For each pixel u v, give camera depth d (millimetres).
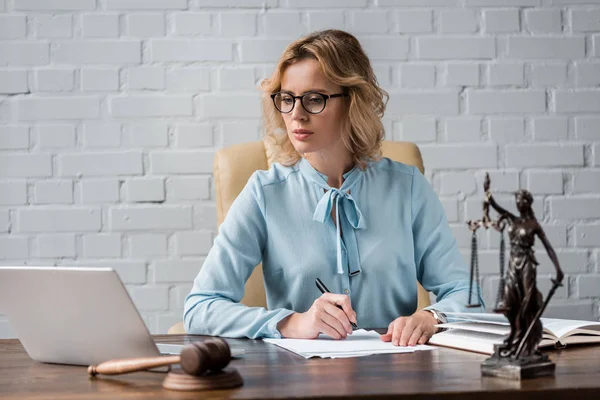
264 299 2074
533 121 2768
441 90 2748
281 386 1005
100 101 2697
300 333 1457
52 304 1188
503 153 2756
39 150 2688
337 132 1702
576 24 2781
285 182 1783
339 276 1719
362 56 1762
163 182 2695
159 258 2686
